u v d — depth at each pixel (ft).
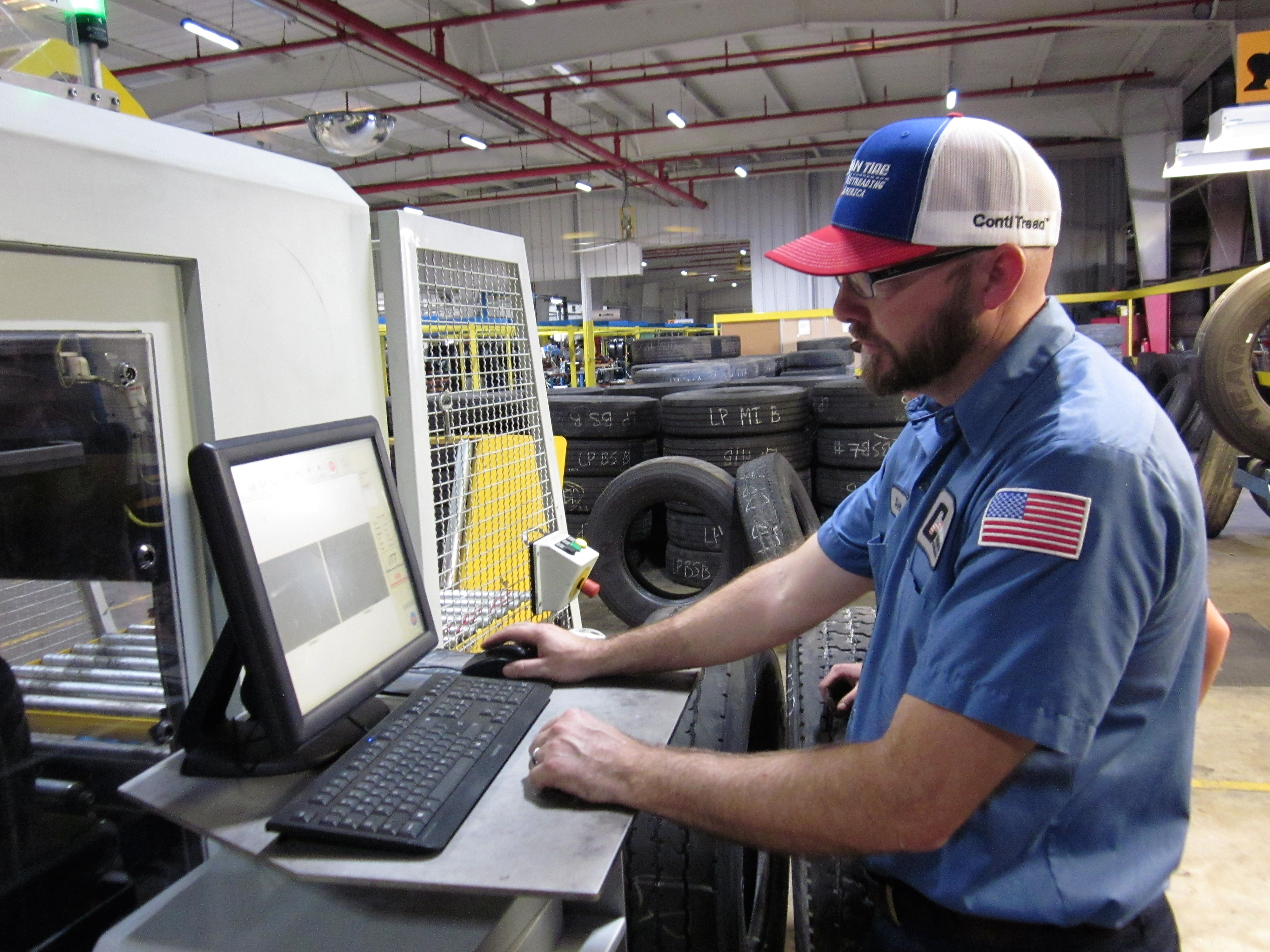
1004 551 2.87
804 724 5.70
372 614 3.63
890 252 3.18
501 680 4.00
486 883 2.54
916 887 3.44
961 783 2.86
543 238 55.21
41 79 3.28
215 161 3.71
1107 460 2.84
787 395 13.82
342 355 4.55
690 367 24.06
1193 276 39.73
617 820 2.92
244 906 2.89
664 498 11.47
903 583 3.62
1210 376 13.33
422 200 53.21
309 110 34.65
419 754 3.22
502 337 6.56
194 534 3.70
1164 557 2.92
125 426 3.40
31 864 3.35
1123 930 3.25
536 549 4.81
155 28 25.68
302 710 3.05
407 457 5.19
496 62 27.25
